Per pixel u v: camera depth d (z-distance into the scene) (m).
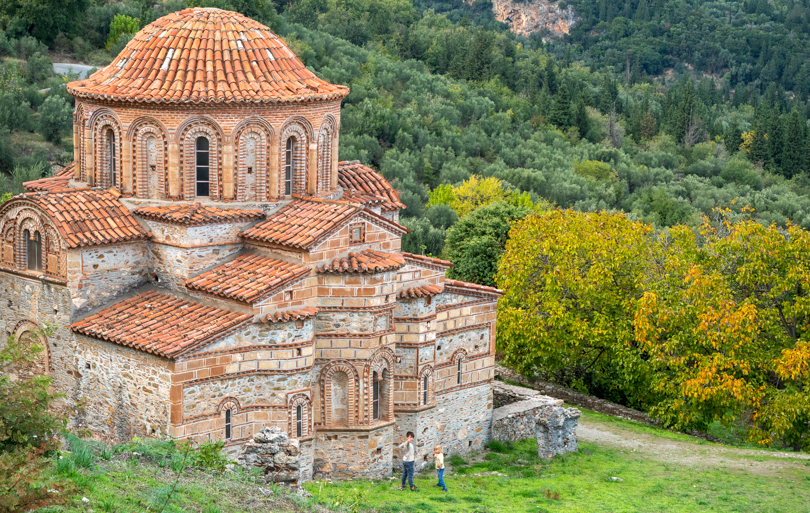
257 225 32.22
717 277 41.12
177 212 31.14
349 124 90.75
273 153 32.53
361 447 31.75
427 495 29.50
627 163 120.06
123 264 32.03
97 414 30.98
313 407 31.42
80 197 32.25
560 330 44.81
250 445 25.86
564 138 125.75
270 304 29.58
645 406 46.22
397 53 142.00
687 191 114.31
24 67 75.88
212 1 103.50
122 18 88.75
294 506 23.72
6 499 17.19
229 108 31.50
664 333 43.81
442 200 79.62
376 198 36.34
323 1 153.38
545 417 35.50
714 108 181.12
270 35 34.41
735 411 40.59
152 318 30.12
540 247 47.38
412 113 100.81
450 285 35.06
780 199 109.12
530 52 194.38
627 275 46.25
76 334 31.20
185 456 23.55
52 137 67.00
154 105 31.25
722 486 31.97
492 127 112.31
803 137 138.25
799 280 41.62
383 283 31.27
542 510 28.20
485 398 37.34
